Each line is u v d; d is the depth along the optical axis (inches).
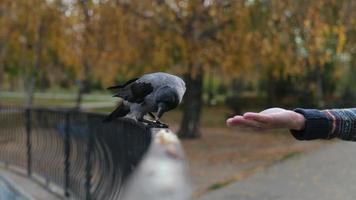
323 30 585.3
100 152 255.0
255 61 673.6
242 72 741.3
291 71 651.5
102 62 642.2
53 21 753.0
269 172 478.0
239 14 604.4
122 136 201.3
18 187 343.6
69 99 1936.5
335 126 71.4
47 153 358.6
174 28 646.5
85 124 284.2
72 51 645.9
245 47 631.2
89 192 271.3
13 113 432.8
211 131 949.2
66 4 691.4
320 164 512.7
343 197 360.5
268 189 396.2
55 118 344.2
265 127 70.3
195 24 636.7
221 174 476.7
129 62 666.8
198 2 622.8
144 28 634.2
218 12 599.2
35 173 378.0
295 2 584.4
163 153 33.3
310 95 1298.0
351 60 1221.1
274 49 607.5
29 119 392.5
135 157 160.4
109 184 235.1
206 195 378.0
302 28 587.2
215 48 651.5
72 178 307.3
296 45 632.4
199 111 836.6
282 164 528.4
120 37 622.2
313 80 1322.6
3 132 446.6
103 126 246.5
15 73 1203.2
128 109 144.9
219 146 723.4
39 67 948.0
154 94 131.6
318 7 582.6
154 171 30.4
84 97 2063.2
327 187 396.8
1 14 799.7
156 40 644.7
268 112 71.7
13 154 423.8
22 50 904.3
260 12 607.8
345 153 588.7
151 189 29.3
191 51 639.8
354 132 72.3
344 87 1626.5
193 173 481.4
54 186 340.8
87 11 617.3
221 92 2240.4
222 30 643.5
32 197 314.8
